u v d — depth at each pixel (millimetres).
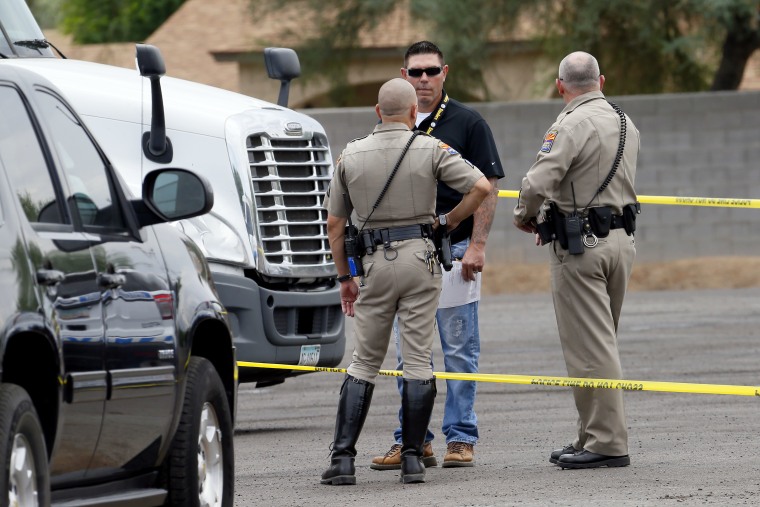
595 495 27500
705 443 34562
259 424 41375
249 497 28672
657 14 85188
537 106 87375
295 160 39562
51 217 20531
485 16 84875
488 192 29734
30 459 18500
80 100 36344
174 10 143000
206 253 36781
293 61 43094
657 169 87875
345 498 28109
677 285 85000
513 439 36594
